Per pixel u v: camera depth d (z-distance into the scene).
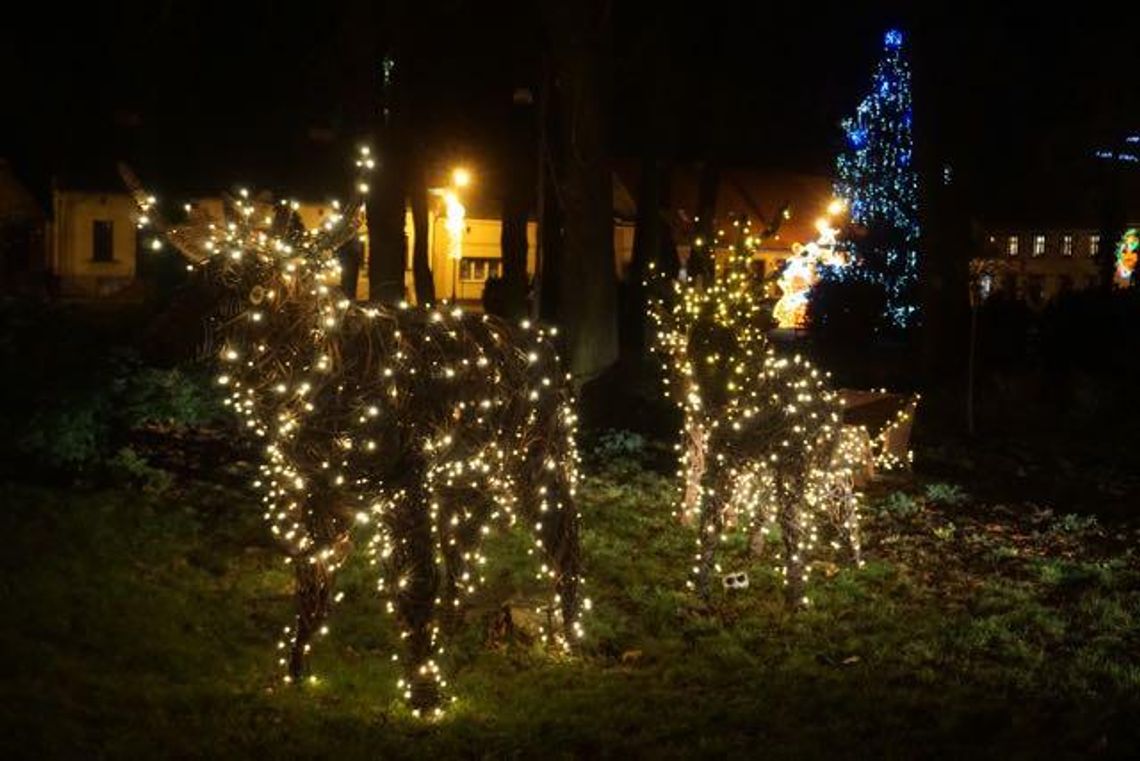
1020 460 16.84
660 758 6.77
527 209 31.05
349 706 7.44
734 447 9.47
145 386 15.09
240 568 9.85
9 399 12.17
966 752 6.86
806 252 14.14
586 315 19.50
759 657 8.48
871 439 14.29
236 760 6.55
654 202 27.53
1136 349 23.38
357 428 7.04
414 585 7.29
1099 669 8.20
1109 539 12.08
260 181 40.06
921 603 9.77
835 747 6.92
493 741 6.96
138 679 7.51
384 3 21.44
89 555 9.57
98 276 47.81
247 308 6.78
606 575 10.20
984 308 25.77
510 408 8.00
